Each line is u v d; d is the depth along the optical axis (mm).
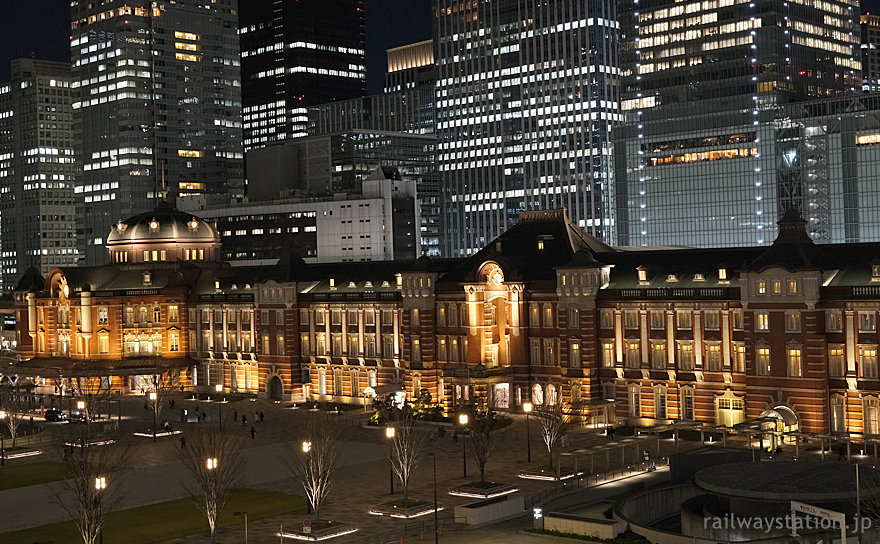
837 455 122000
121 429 159000
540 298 156875
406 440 110125
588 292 149500
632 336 147375
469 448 135250
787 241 134000
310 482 103125
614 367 149125
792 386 130875
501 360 161500
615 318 148750
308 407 176000
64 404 188625
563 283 151750
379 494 111750
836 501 88000
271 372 186500
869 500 86688
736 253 144750
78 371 193250
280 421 162875
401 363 169625
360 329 176000
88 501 92062
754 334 133875
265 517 103125
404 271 167000
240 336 195000
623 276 150750
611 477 114438
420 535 93562
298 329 184625
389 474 121312
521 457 128750
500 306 161250
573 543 89125
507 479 116875
